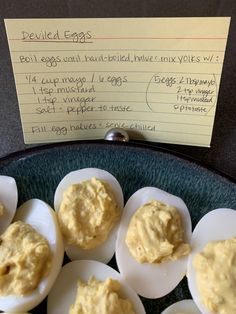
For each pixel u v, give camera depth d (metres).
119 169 0.15
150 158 0.15
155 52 0.14
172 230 0.14
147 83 0.14
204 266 0.13
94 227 0.14
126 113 0.15
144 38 0.13
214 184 0.14
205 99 0.14
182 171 0.15
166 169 0.15
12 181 0.15
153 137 0.16
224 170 0.15
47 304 0.14
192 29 0.13
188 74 0.14
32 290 0.13
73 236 0.14
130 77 0.14
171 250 0.13
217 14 0.16
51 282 0.13
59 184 0.15
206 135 0.15
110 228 0.14
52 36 0.13
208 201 0.14
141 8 0.16
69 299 0.14
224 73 0.16
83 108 0.15
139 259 0.14
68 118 0.15
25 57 0.14
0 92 0.16
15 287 0.13
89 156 0.15
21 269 0.13
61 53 0.14
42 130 0.15
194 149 0.16
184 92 0.14
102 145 0.15
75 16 0.16
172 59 0.14
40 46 0.14
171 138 0.15
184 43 0.13
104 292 0.13
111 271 0.14
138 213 0.14
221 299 0.13
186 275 0.14
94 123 0.15
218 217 0.14
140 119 0.15
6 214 0.14
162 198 0.14
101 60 0.14
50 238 0.14
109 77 0.14
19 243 0.14
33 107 0.15
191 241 0.14
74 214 0.14
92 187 0.14
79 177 0.15
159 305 0.14
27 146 0.16
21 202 0.15
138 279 0.14
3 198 0.14
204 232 0.14
